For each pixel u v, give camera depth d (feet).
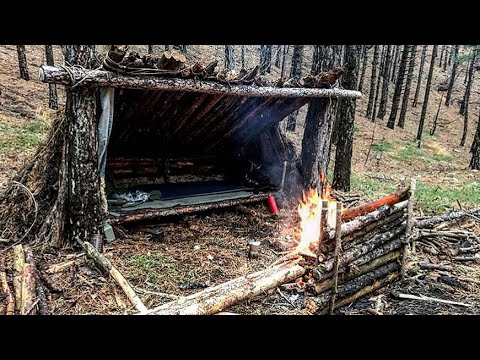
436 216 23.40
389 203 16.31
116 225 18.42
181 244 18.47
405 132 71.61
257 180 26.89
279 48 89.51
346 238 14.25
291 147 26.30
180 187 25.48
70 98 15.10
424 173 47.98
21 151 30.07
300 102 23.08
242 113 23.93
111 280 13.70
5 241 15.81
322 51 42.16
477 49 72.95
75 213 15.80
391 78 100.32
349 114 28.89
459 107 92.84
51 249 15.28
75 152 15.44
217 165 28.63
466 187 37.50
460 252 19.74
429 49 130.11
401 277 16.61
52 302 12.26
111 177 23.21
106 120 15.89
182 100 21.58
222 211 23.40
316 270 13.23
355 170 45.47
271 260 17.37
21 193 17.30
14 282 12.87
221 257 17.39
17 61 57.11
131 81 15.43
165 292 13.99
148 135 24.34
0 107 40.22
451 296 15.61
